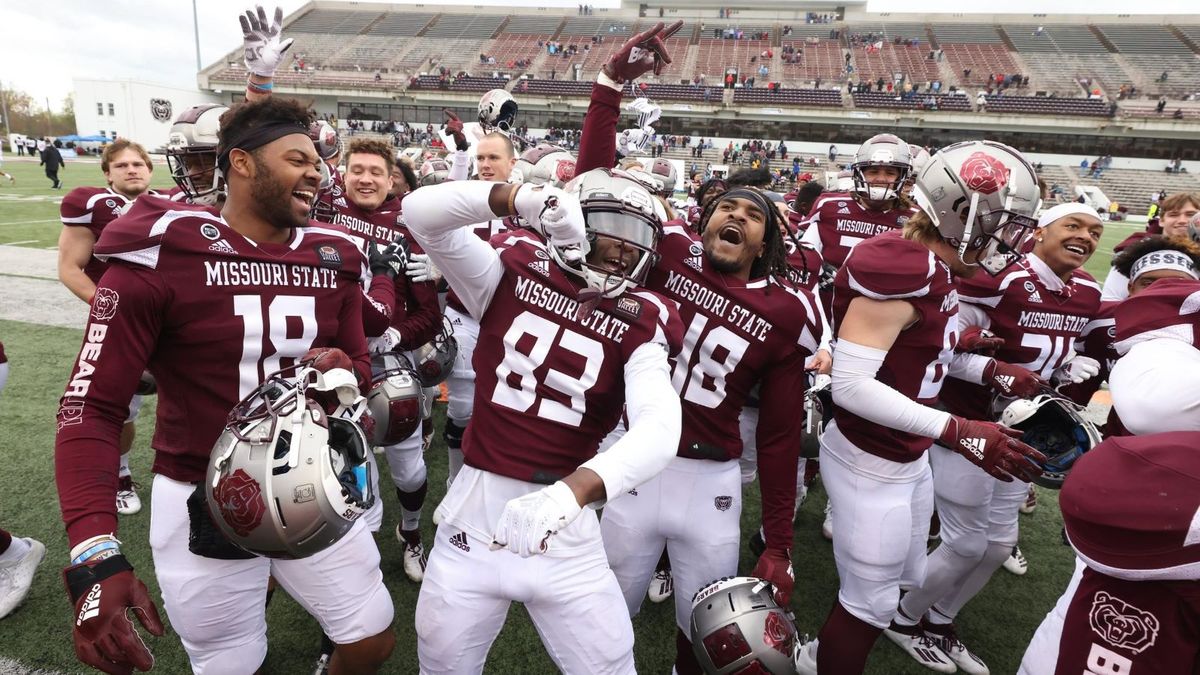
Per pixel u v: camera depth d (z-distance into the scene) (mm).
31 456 3768
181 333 1599
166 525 1679
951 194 1855
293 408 1465
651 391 1565
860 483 2133
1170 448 1210
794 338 2035
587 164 2168
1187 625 1241
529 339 1739
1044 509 4070
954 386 2545
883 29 45094
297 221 1690
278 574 1789
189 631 1715
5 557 2578
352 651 1840
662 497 2102
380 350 2758
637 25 46938
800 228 4992
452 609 1715
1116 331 1690
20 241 10320
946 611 2691
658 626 2854
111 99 40094
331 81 40594
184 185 2045
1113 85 36219
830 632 2215
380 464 4199
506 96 4477
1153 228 5207
